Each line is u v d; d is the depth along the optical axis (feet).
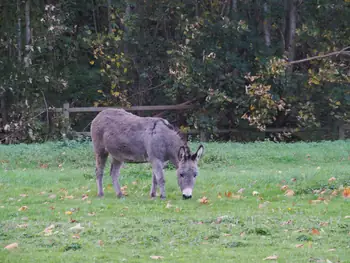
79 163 59.82
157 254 26.50
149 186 44.91
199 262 25.03
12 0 82.43
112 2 82.58
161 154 39.96
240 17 82.84
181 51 78.79
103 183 47.11
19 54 82.64
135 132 40.57
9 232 30.53
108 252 26.81
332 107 81.61
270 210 35.70
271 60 75.72
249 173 50.03
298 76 81.35
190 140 77.92
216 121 80.18
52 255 26.32
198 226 31.22
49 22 81.56
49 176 50.34
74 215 35.06
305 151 63.46
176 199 40.14
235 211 35.47
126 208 36.78
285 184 44.14
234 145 69.05
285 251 26.63
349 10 81.05
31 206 38.40
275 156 60.64
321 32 82.07
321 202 38.04
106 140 41.65
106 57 81.82
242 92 80.59
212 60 77.66
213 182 45.80
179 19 82.23
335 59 83.35
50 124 81.46
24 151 64.90
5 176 50.01
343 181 43.83
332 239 28.50
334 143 70.79
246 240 28.55
